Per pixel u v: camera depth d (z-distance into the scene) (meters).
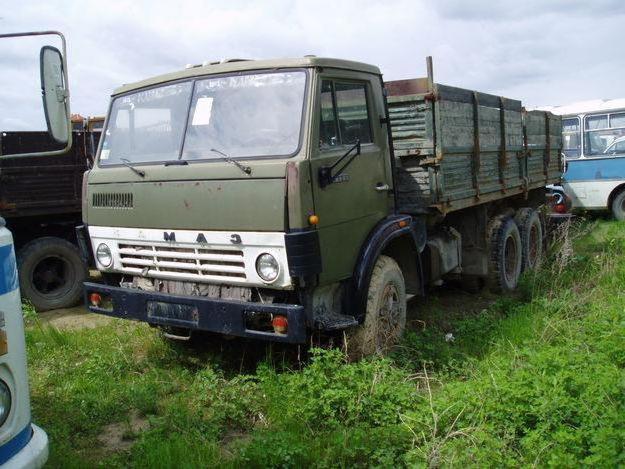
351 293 5.42
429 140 6.63
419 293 6.48
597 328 5.96
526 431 4.13
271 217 4.72
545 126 11.01
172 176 5.17
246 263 4.92
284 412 4.77
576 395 4.43
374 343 5.59
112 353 6.19
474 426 4.22
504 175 8.84
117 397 5.26
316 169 4.87
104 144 5.93
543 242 10.98
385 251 6.45
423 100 6.62
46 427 4.71
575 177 16.42
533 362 4.92
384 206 5.96
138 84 5.82
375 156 5.79
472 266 8.52
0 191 7.91
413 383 5.21
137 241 5.51
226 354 6.15
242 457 4.05
